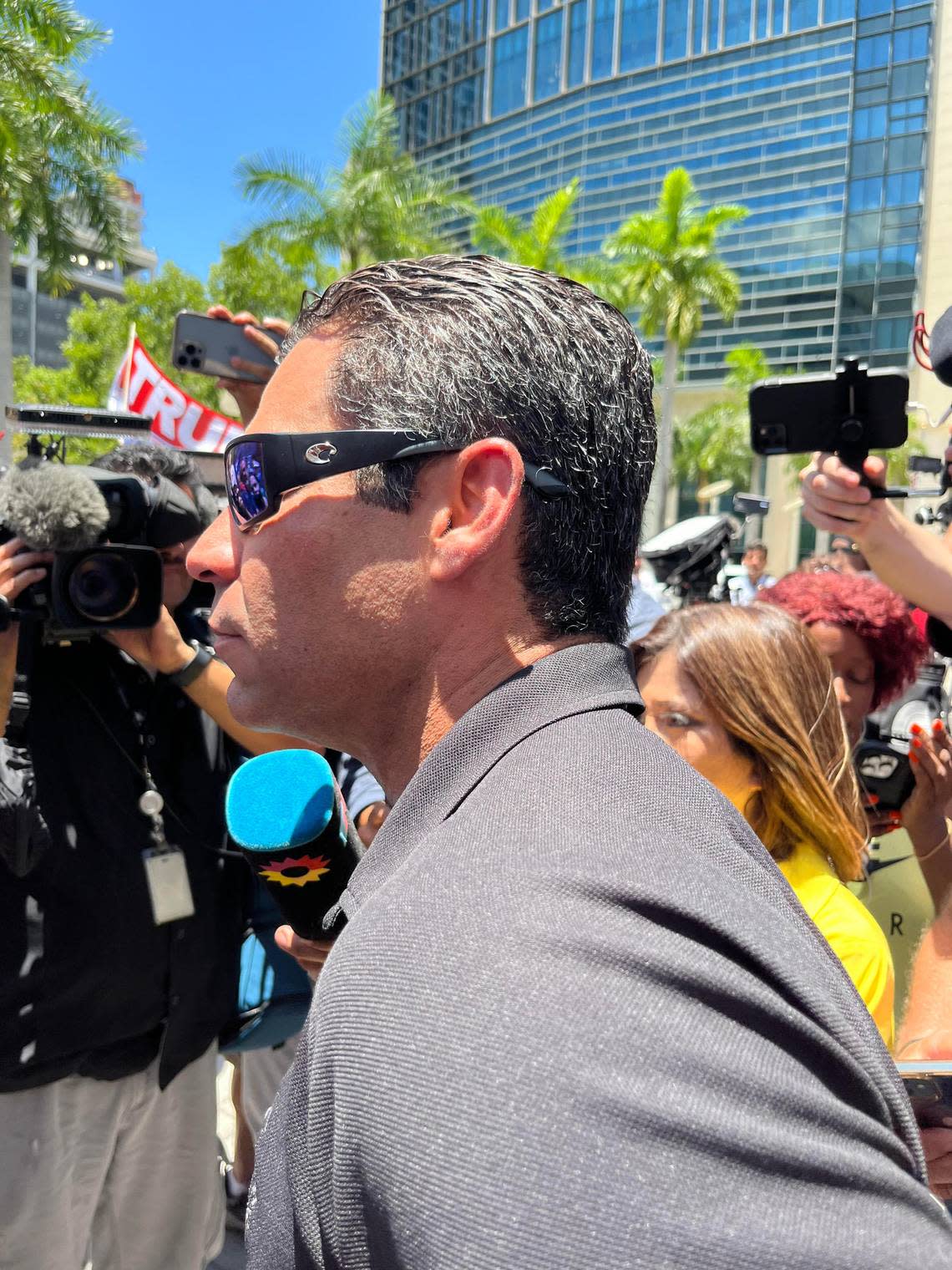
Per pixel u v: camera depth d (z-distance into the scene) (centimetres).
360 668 79
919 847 209
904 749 246
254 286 2028
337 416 77
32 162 1345
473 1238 47
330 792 115
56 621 184
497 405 75
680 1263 46
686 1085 50
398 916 60
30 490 177
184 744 208
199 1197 218
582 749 69
